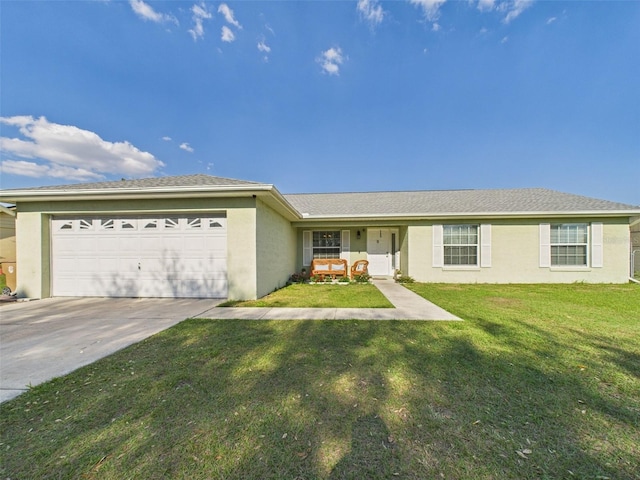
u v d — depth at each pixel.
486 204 11.62
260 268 7.61
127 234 7.72
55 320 5.28
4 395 2.57
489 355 3.45
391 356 3.44
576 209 10.43
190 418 2.20
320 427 2.08
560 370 3.03
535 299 7.28
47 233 7.78
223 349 3.72
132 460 1.76
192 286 7.56
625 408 2.32
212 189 6.77
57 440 1.95
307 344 3.89
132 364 3.24
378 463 1.72
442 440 1.93
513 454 1.80
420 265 11.20
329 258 12.98
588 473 1.65
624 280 10.41
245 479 1.60
